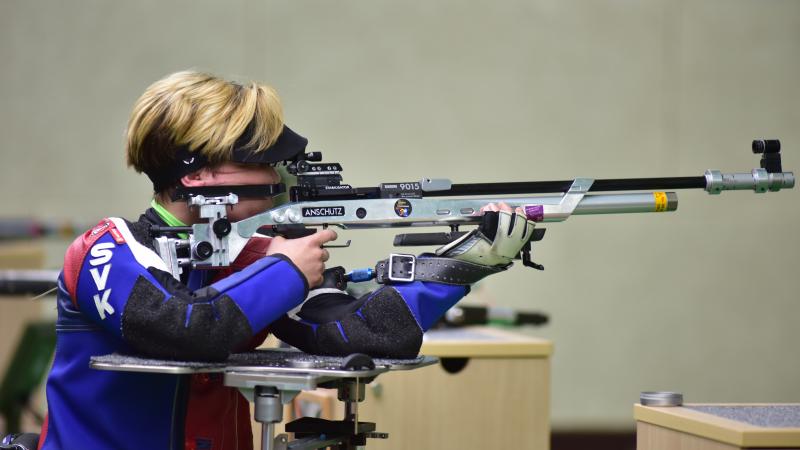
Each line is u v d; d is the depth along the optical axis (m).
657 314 16.86
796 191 16.91
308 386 4.75
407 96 16.86
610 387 16.83
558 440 16.78
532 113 16.81
